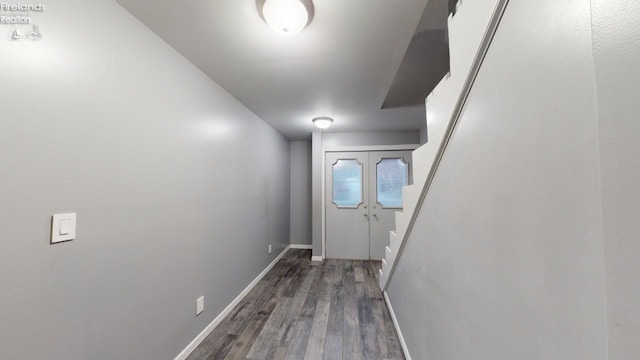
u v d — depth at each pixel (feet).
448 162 3.57
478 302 2.67
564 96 1.50
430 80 8.39
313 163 14.30
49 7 3.29
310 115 10.80
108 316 4.02
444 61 7.29
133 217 4.51
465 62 2.83
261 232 11.21
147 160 4.84
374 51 5.77
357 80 7.29
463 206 3.07
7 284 2.89
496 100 2.30
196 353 6.02
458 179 3.22
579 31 1.39
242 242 9.12
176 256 5.61
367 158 14.52
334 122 12.26
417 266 5.14
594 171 1.29
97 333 3.85
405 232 5.80
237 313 7.97
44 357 3.19
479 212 2.65
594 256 1.30
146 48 4.85
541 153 1.71
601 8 1.19
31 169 3.09
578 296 1.40
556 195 1.58
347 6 4.32
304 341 6.50
